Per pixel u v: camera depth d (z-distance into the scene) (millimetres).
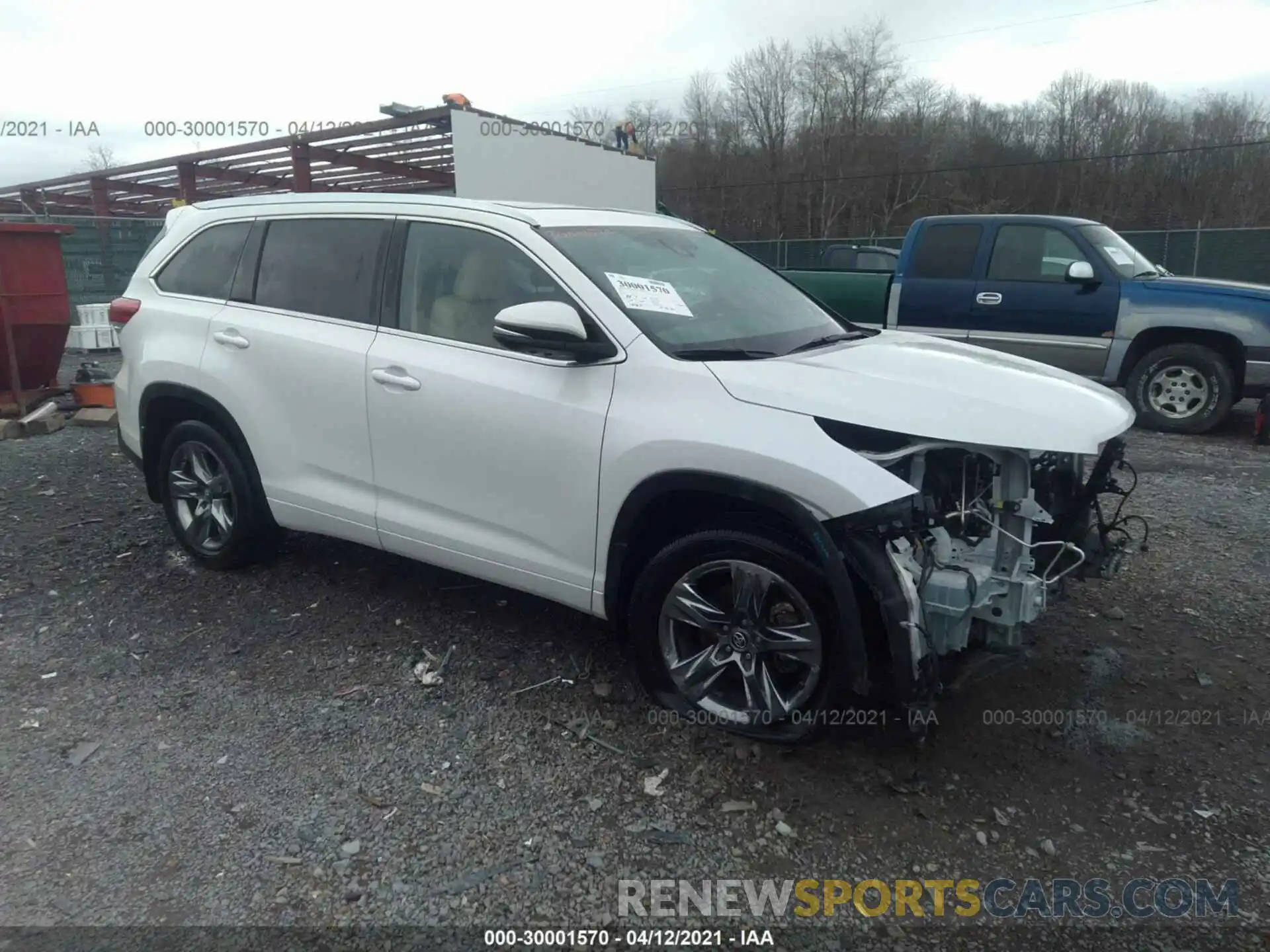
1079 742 3350
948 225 9320
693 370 3250
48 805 3010
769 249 27453
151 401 4859
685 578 3275
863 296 9938
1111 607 4457
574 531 3492
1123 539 4023
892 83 45781
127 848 2812
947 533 3152
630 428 3271
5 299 8188
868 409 2982
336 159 15625
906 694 2891
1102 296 8625
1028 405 3076
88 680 3818
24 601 4582
